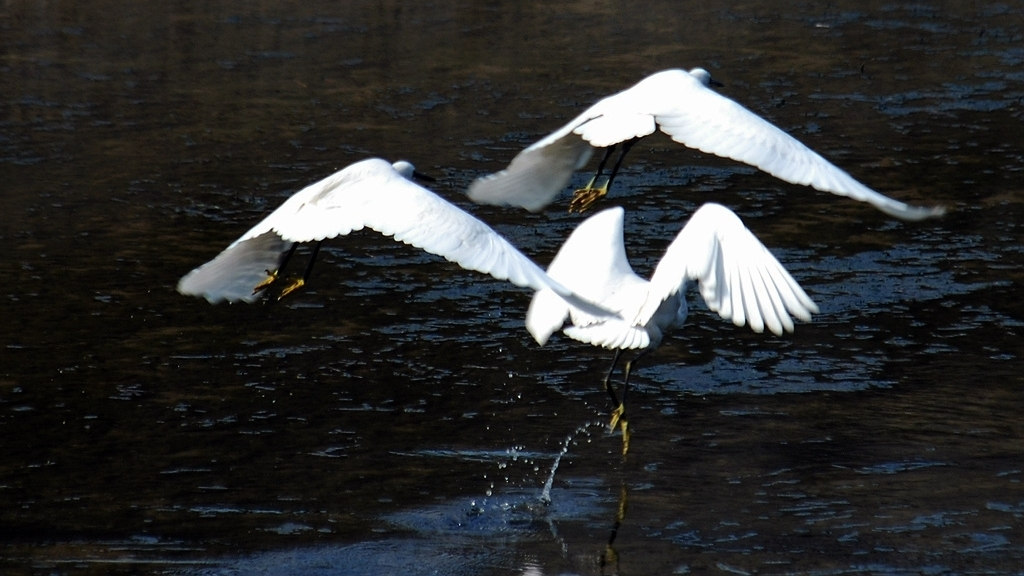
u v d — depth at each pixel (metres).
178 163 20.09
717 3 31.48
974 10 31.20
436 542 10.20
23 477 11.14
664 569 9.78
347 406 12.64
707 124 7.62
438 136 21.50
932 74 25.78
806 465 11.51
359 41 27.50
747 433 12.16
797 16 30.39
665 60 26.39
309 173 19.73
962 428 12.26
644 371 13.55
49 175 19.41
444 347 14.08
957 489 11.06
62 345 13.82
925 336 14.44
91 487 11.01
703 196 18.98
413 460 11.59
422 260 16.67
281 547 10.10
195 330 14.34
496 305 15.30
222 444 11.83
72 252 16.47
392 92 24.02
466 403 12.76
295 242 8.41
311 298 15.34
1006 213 18.42
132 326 14.36
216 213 18.05
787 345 14.23
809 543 10.17
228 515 10.60
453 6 30.64
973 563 9.86
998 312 15.12
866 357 13.92
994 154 21.06
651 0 31.48
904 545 10.13
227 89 24.09
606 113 7.99
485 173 19.58
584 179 19.64
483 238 7.29
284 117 22.52
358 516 10.61
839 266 16.50
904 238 17.48
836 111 23.30
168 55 26.22
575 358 13.88
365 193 7.73
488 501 10.87
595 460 11.62
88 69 25.11
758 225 17.89
